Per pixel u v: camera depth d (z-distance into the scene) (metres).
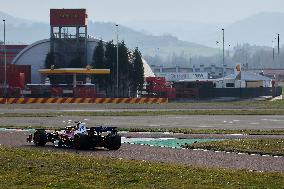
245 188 50.16
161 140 103.31
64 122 147.38
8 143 95.62
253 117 169.88
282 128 131.62
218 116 173.75
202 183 52.31
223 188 49.91
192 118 164.38
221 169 62.25
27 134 113.56
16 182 51.78
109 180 53.09
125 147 90.19
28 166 60.84
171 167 61.72
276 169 66.00
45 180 52.69
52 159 66.38
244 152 83.19
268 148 87.25
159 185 50.97
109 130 86.25
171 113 185.12
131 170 58.66
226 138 107.31
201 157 76.62
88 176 54.91
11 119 158.25
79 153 80.38
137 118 163.12
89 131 86.44
